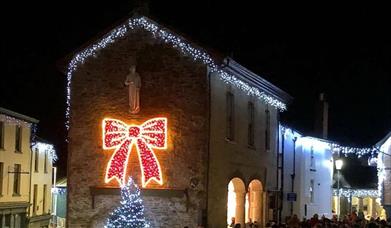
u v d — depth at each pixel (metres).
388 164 42.66
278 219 36.09
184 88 26.66
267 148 34.44
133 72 26.80
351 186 53.53
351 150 46.03
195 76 26.58
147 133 26.89
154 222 26.42
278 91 35.38
